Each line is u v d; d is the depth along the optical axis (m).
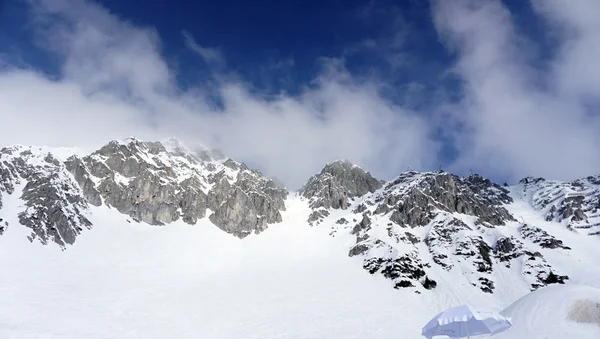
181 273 110.75
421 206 171.12
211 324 76.75
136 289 91.81
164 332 69.00
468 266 131.50
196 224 154.12
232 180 194.00
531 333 24.36
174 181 169.38
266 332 74.62
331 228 177.75
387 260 129.88
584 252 147.62
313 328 78.81
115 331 65.50
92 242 113.88
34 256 93.69
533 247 144.25
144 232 135.88
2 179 111.69
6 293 72.50
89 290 85.19
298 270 125.69
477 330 22.80
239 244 150.25
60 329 61.59
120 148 167.00
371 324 83.88
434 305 108.56
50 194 114.25
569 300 26.31
